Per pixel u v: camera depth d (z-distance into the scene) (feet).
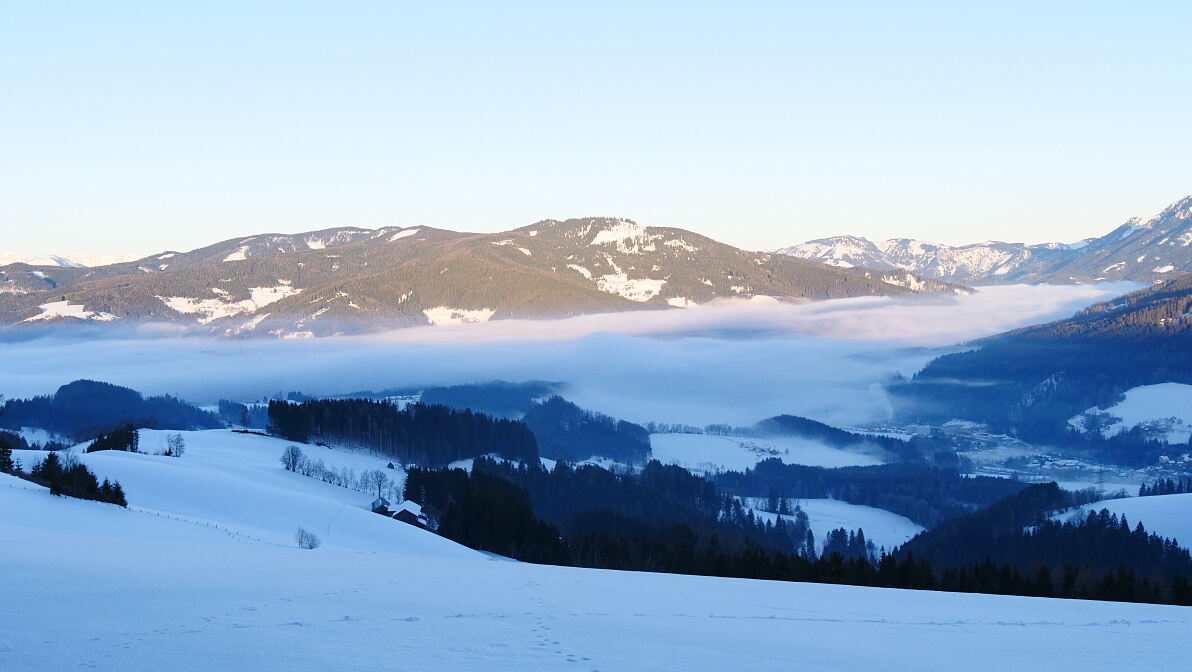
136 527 271.08
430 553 359.46
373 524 391.24
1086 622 149.59
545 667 92.32
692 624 124.26
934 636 127.03
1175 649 122.83
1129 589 349.82
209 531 291.99
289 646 94.32
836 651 111.34
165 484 391.24
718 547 433.89
